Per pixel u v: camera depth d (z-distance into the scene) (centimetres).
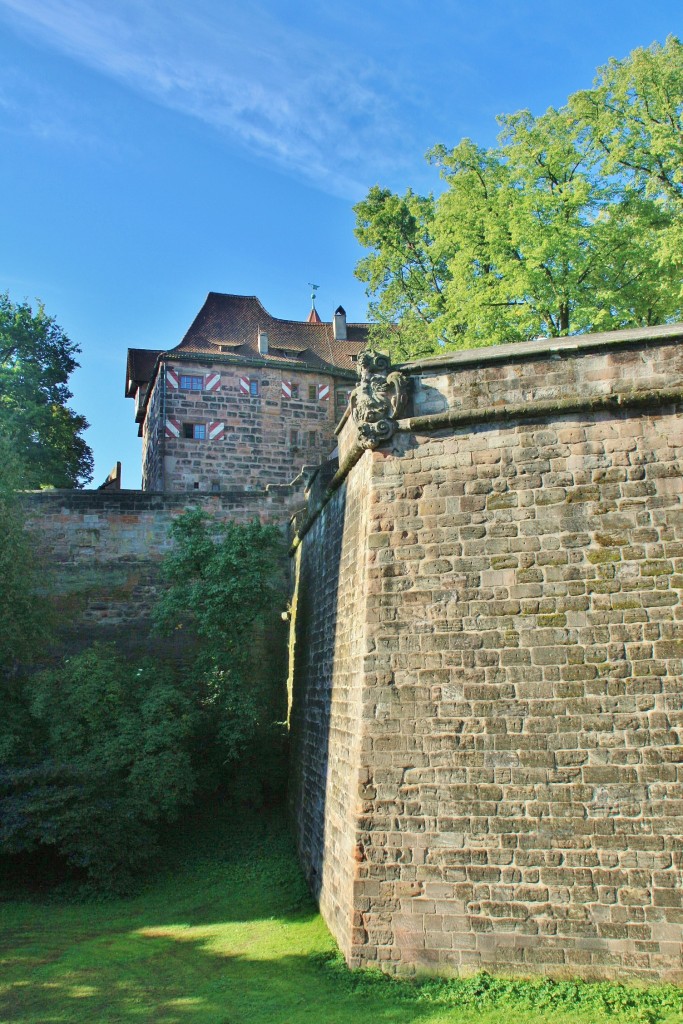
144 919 1371
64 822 1508
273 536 2181
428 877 1035
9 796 1539
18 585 1923
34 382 4031
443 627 1116
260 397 4081
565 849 1002
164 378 3934
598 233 2458
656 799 991
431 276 3459
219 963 1112
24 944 1216
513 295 2480
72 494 2406
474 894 1015
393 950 1025
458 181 2784
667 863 971
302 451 4119
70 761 1722
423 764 1073
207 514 2253
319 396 4209
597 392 1137
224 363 4034
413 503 1180
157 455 3984
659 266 2325
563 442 1135
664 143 2297
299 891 1437
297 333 4472
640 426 1111
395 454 1211
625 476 1098
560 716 1044
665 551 1061
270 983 1020
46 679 1870
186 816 1919
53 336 4262
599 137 2500
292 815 1809
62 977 1060
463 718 1074
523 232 2461
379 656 1133
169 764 1736
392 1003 941
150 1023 898
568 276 2473
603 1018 876
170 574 2144
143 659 2195
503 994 942
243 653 2033
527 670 1070
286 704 2262
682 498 1072
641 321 2548
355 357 4450
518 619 1090
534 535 1112
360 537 1293
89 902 1475
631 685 1031
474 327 2631
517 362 1182
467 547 1137
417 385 1230
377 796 1079
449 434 1189
